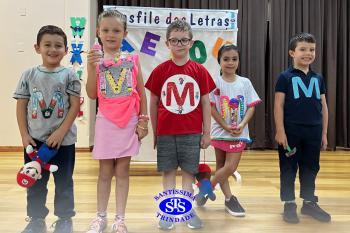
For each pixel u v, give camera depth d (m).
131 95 1.61
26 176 1.43
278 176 2.78
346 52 4.38
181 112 1.68
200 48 2.75
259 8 4.29
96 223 1.59
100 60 1.62
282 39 4.32
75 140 1.62
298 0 4.34
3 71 4.08
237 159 1.91
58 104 1.53
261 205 2.03
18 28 4.08
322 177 2.76
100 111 1.61
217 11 2.74
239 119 1.95
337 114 4.43
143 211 1.90
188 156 1.68
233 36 2.76
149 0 4.23
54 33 1.54
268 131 4.36
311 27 4.34
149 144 2.82
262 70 4.31
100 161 1.63
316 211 1.82
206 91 1.72
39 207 1.60
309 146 1.86
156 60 2.74
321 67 4.35
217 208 1.99
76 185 2.44
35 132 1.53
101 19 1.63
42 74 1.54
